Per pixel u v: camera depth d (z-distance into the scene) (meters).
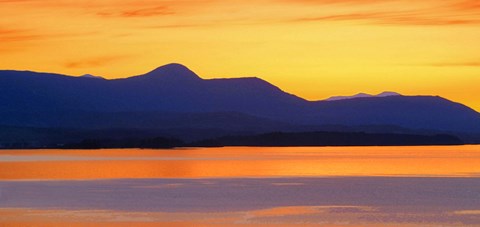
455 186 101.00
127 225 59.16
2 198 81.69
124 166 163.88
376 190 93.56
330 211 68.75
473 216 65.06
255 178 119.25
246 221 61.41
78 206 72.94
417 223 60.44
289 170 145.38
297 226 58.31
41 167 159.25
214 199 80.88
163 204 75.00
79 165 169.50
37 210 69.75
